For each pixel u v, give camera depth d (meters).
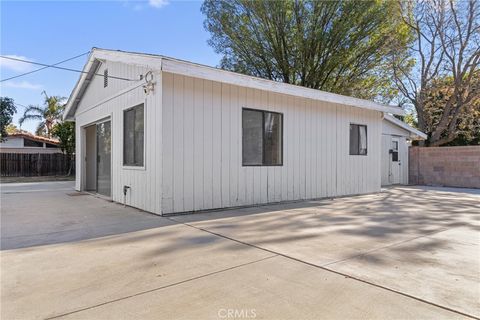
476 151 12.23
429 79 17.98
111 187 8.45
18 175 19.27
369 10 13.55
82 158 10.99
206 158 6.62
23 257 3.56
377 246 4.01
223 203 6.87
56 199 8.66
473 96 16.83
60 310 2.34
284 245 4.05
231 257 3.57
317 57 14.87
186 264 3.34
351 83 15.93
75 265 3.30
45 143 24.73
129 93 7.35
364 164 10.13
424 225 5.27
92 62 8.99
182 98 6.29
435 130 18.14
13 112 19.08
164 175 6.05
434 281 2.88
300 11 14.22
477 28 15.87
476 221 5.61
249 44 15.23
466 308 2.38
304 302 2.47
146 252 3.74
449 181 12.92
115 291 2.67
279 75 16.09
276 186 7.86
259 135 7.56
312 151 8.70
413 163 14.06
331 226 5.18
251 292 2.66
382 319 2.22
